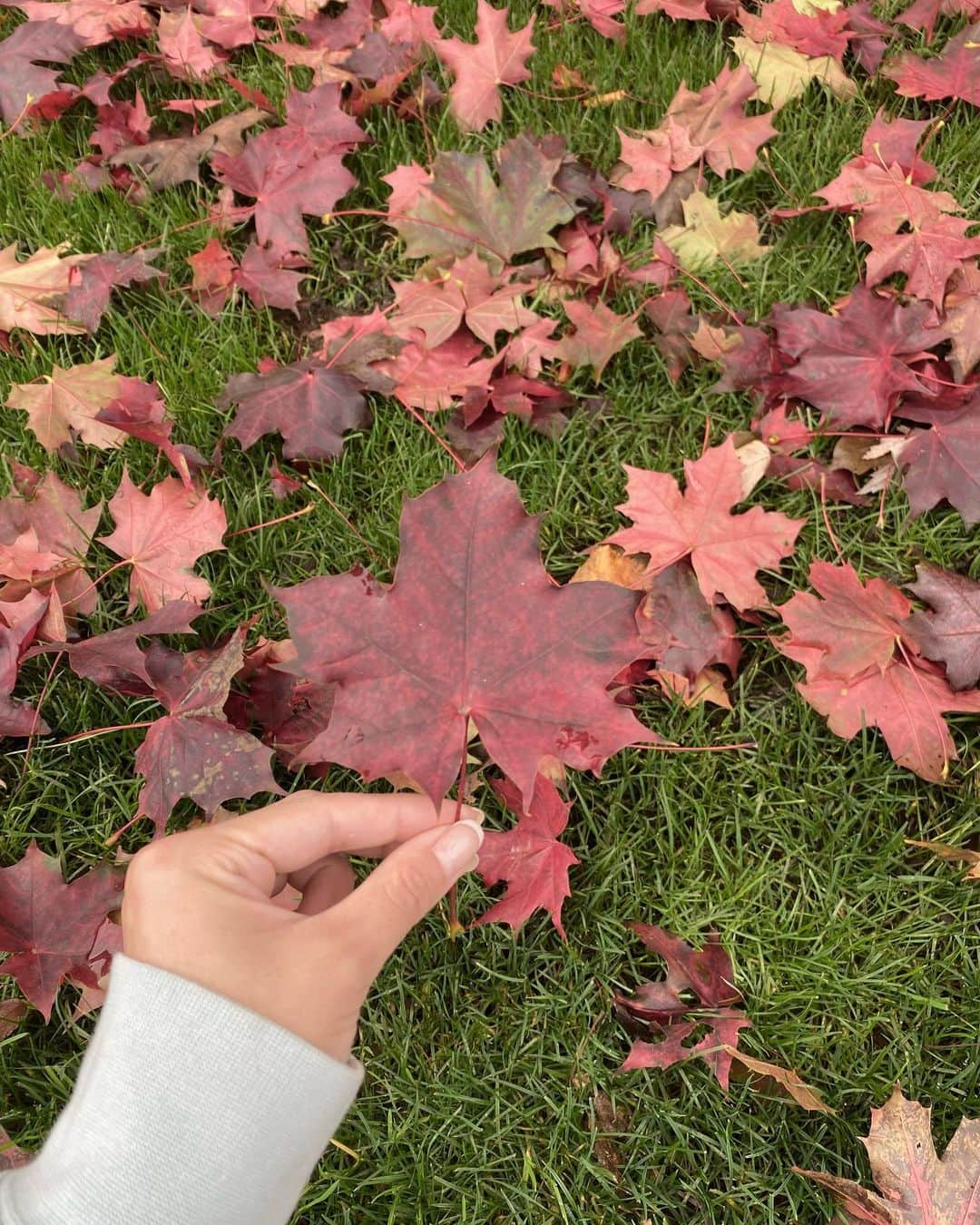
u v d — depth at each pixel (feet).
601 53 2.31
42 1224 1.07
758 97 2.23
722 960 1.63
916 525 1.87
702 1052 1.54
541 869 1.59
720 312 2.06
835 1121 1.57
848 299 1.95
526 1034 1.64
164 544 1.79
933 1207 1.42
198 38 2.34
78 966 1.53
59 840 1.70
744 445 1.92
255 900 1.21
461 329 2.03
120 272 2.06
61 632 1.71
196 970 1.14
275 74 2.35
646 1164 1.57
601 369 1.97
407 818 1.36
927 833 1.72
